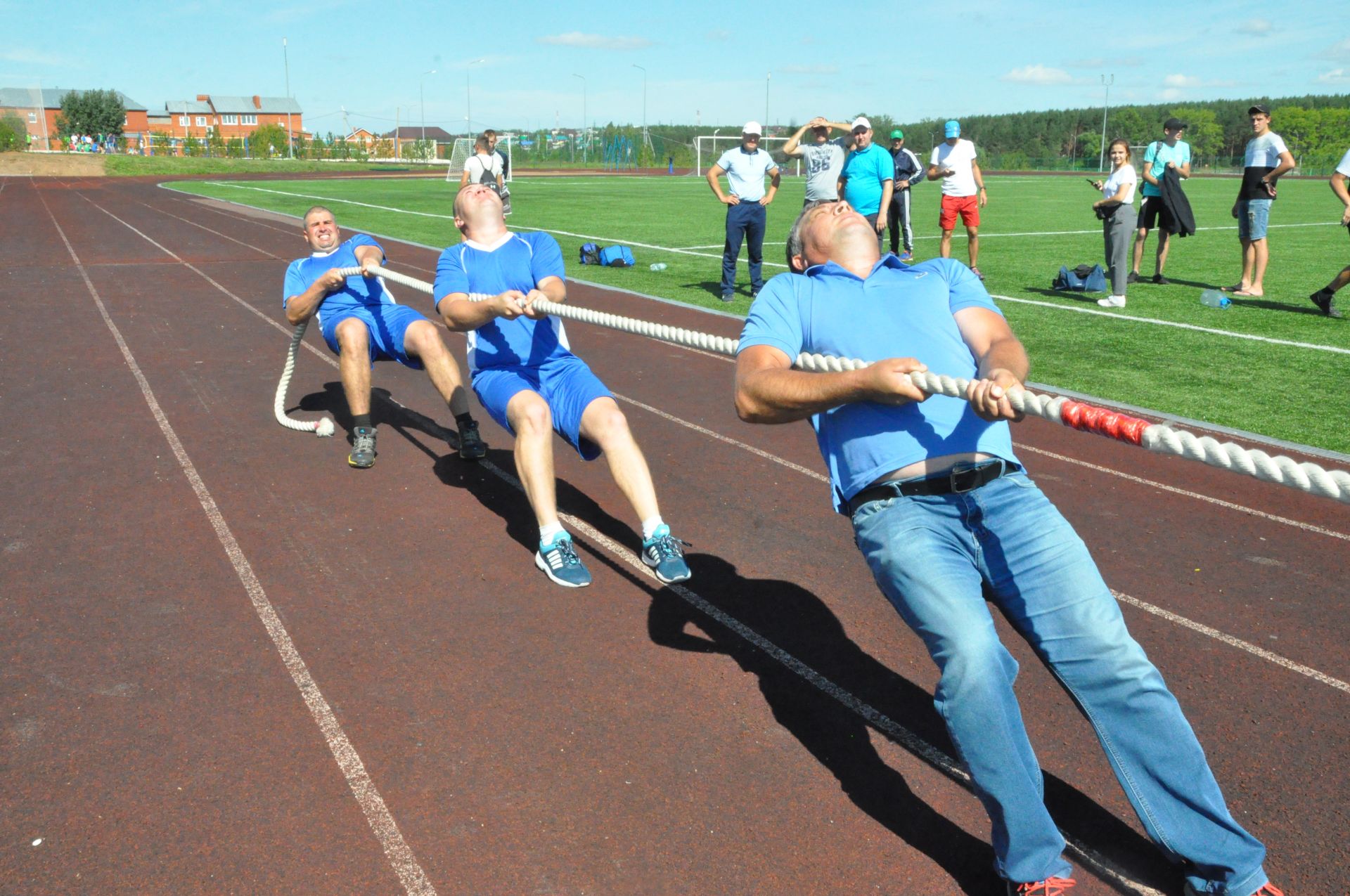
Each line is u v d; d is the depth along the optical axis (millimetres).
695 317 9930
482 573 4148
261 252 16172
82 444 5895
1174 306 10258
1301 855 2449
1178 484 5113
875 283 2662
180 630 3627
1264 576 4039
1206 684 3242
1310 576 4031
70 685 3246
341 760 2854
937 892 2367
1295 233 18922
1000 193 35500
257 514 4805
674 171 64562
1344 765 2811
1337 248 16125
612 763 2854
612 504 5004
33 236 18969
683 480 5301
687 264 14203
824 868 2443
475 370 4484
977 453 2430
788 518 4766
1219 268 13352
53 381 7445
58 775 2773
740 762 2867
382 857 2463
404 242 16719
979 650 2154
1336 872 2391
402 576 4121
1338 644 3496
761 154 10547
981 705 2141
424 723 3047
